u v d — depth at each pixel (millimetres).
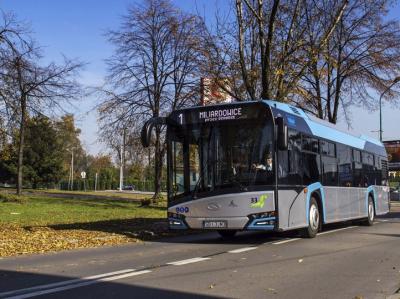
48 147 77875
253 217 12719
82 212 27125
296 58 23422
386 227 19859
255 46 24109
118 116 34531
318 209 15562
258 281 8344
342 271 9359
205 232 18062
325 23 24953
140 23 34281
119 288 7762
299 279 8555
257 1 23453
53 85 31797
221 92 25781
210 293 7410
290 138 13648
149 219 22766
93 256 11562
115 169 116000
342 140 18156
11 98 28703
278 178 12789
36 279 8609
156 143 34594
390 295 7406
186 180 13406
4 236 15203
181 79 33875
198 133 13414
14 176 76812
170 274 8922
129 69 34531
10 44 27531
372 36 29766
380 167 23344
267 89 22391
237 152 13016
